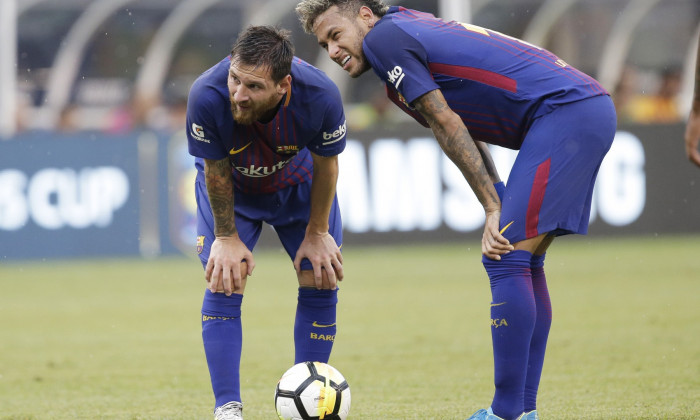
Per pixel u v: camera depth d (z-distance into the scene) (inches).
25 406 620.7
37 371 768.3
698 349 792.3
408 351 828.6
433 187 1780.3
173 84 2011.6
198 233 552.1
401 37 489.7
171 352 854.5
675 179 1829.5
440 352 820.6
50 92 1955.0
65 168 1711.4
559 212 477.7
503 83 488.1
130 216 1732.3
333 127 504.1
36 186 1705.2
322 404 500.7
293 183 555.2
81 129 1968.5
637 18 1991.9
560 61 495.8
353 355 813.2
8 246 1702.8
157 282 1433.3
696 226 1841.8
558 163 473.7
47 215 1710.1
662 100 2028.8
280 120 495.8
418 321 1013.8
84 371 762.8
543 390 635.5
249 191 552.4
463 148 486.3
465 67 491.2
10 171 1699.1
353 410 585.6
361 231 1766.7
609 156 1822.1
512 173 484.1
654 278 1322.6
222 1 1993.1
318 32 512.7
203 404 617.9
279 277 1477.6
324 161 519.8
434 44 493.4
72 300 1261.1
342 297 1226.6
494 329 478.0
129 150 1723.7
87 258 1723.7
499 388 479.8
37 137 1705.2
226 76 486.9
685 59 2016.5
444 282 1350.9
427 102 486.6
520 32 1993.1
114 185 1724.9
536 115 483.2
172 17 1995.6
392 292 1261.1
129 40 1983.3
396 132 1763.0
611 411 557.9
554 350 807.1
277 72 463.2
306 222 564.7
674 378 666.8
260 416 573.9
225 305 522.6
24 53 1940.2
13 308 1194.0
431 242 1782.7
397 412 576.1
